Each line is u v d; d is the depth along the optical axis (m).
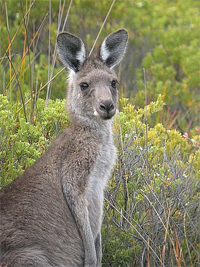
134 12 22.20
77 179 9.62
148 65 19.86
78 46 10.45
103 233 10.82
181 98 18.73
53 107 11.99
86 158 9.71
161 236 10.88
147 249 10.31
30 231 9.18
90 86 10.05
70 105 10.29
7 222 9.12
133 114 12.62
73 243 9.65
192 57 19.52
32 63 14.16
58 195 9.57
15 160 10.91
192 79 19.17
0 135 10.88
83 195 9.65
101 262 10.64
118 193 11.25
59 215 9.50
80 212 9.58
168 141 12.81
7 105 11.72
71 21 20.39
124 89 18.08
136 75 19.55
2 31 17.44
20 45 18.27
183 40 21.88
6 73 15.53
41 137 10.99
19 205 9.28
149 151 11.76
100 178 9.97
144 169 11.38
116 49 10.75
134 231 10.87
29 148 10.81
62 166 9.66
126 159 11.41
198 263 10.57
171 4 25.94
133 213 11.17
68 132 9.99
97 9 20.92
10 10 19.19
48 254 9.30
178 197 11.06
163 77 19.44
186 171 12.03
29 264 8.97
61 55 10.54
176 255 10.17
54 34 18.36
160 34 22.05
